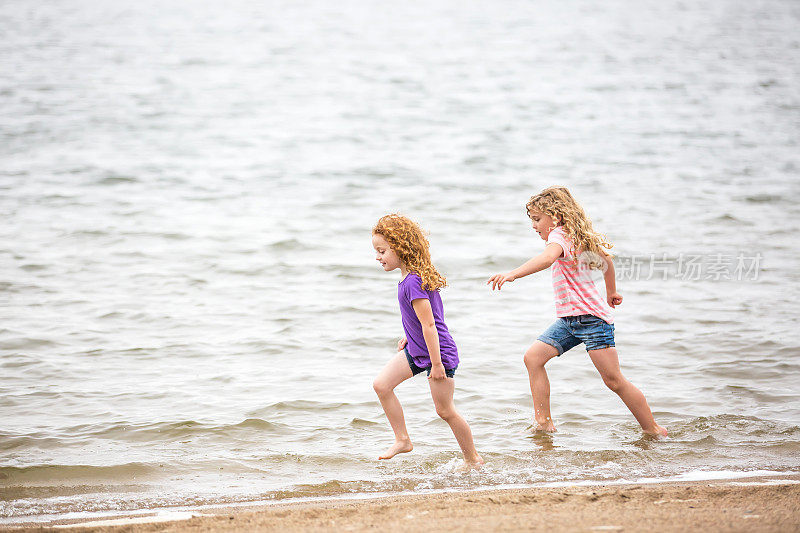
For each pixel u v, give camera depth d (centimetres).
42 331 1673
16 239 2484
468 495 921
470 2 15038
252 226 2736
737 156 4100
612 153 4247
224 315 1814
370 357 1552
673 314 1792
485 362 1501
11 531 782
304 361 1523
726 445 1123
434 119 5428
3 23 11006
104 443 1138
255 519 802
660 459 1075
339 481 1011
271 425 1205
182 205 3066
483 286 2073
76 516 895
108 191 3284
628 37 10362
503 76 7438
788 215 2859
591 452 1098
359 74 7550
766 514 754
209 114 5484
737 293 1959
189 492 976
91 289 2006
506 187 3466
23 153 4062
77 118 5131
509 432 1186
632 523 727
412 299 1006
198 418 1232
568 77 7356
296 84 6931
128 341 1627
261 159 4081
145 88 6494
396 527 745
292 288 2048
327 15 12862
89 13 12569
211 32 10675
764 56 8519
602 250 1177
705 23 11806
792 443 1125
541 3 15000
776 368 1454
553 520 743
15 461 1069
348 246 2491
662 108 5778
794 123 5103
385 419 1239
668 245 2461
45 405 1284
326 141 4638
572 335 1182
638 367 1472
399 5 14425
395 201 3192
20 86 6328
